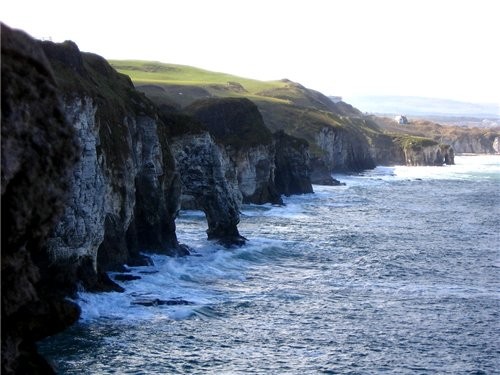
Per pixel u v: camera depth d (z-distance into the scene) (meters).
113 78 84.81
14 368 15.73
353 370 44.75
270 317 56.75
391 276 75.44
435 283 72.38
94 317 52.75
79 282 56.75
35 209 15.23
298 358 46.69
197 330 51.75
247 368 44.06
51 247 53.50
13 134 14.76
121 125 71.38
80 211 56.47
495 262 85.25
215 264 77.62
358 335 52.66
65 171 16.14
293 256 86.19
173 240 81.25
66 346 45.75
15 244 15.11
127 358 44.31
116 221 67.62
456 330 54.94
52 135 15.70
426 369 45.62
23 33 15.55
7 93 14.70
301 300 63.19
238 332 51.88
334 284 70.69
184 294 62.91
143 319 53.31
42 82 15.73
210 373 42.62
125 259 69.06
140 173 77.38
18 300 15.26
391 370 45.12
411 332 53.94
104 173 63.94
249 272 75.50
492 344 51.59
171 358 44.94
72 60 69.06
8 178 14.49
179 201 83.69
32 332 16.62
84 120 58.25
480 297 66.44
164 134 84.81
